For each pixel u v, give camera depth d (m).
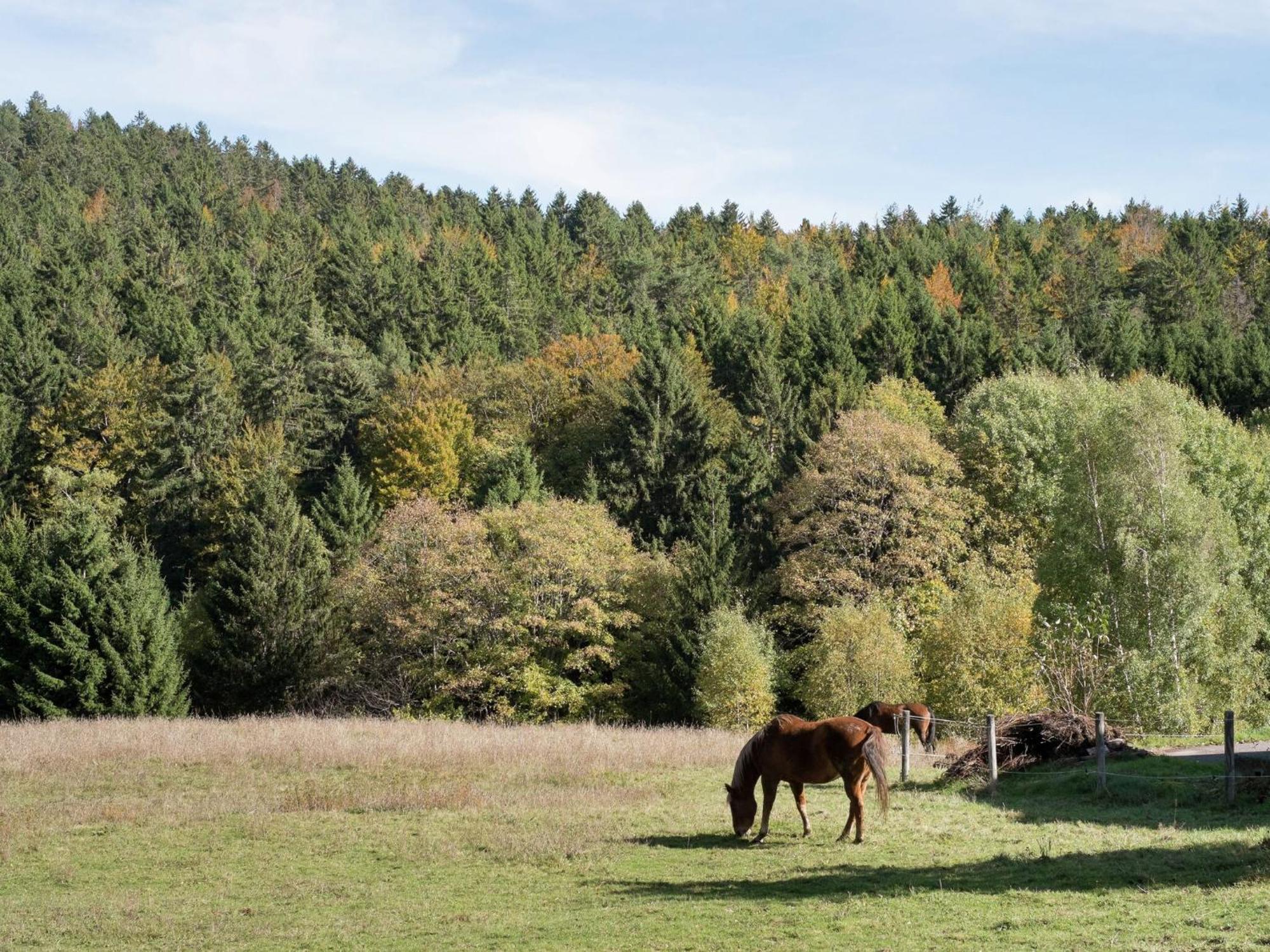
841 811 19.22
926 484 54.78
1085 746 21.06
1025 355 83.50
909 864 14.52
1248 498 50.16
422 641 54.12
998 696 40.62
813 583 52.31
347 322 108.38
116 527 75.94
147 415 80.31
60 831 20.50
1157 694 37.06
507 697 52.59
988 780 20.59
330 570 62.94
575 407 86.75
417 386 88.56
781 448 72.12
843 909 12.12
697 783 24.17
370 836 19.23
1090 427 46.03
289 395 86.50
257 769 27.41
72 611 51.50
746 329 93.44
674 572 56.66
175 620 59.97
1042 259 141.62
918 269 132.62
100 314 100.56
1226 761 16.94
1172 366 82.12
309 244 134.75
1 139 185.88
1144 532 41.56
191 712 57.88
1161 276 117.69
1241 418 77.94
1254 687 39.91
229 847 18.88
